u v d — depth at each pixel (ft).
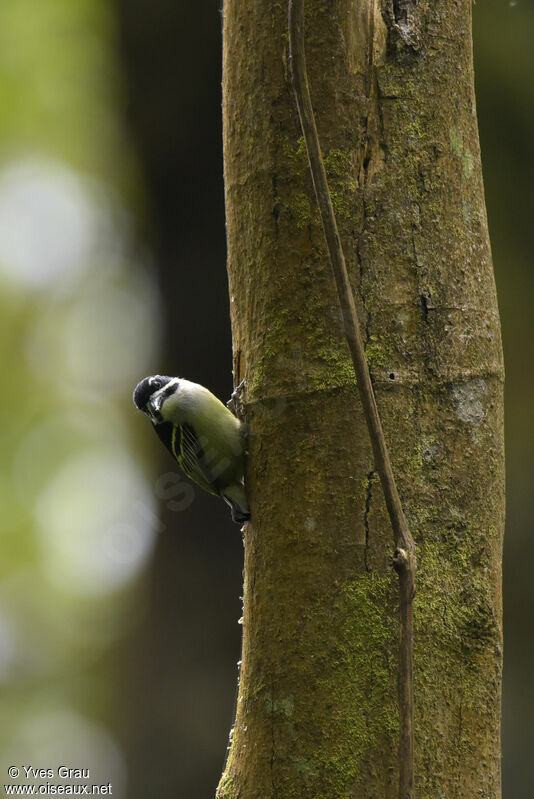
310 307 19.74
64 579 86.43
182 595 45.68
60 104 76.18
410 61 19.79
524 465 50.60
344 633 18.65
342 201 19.51
